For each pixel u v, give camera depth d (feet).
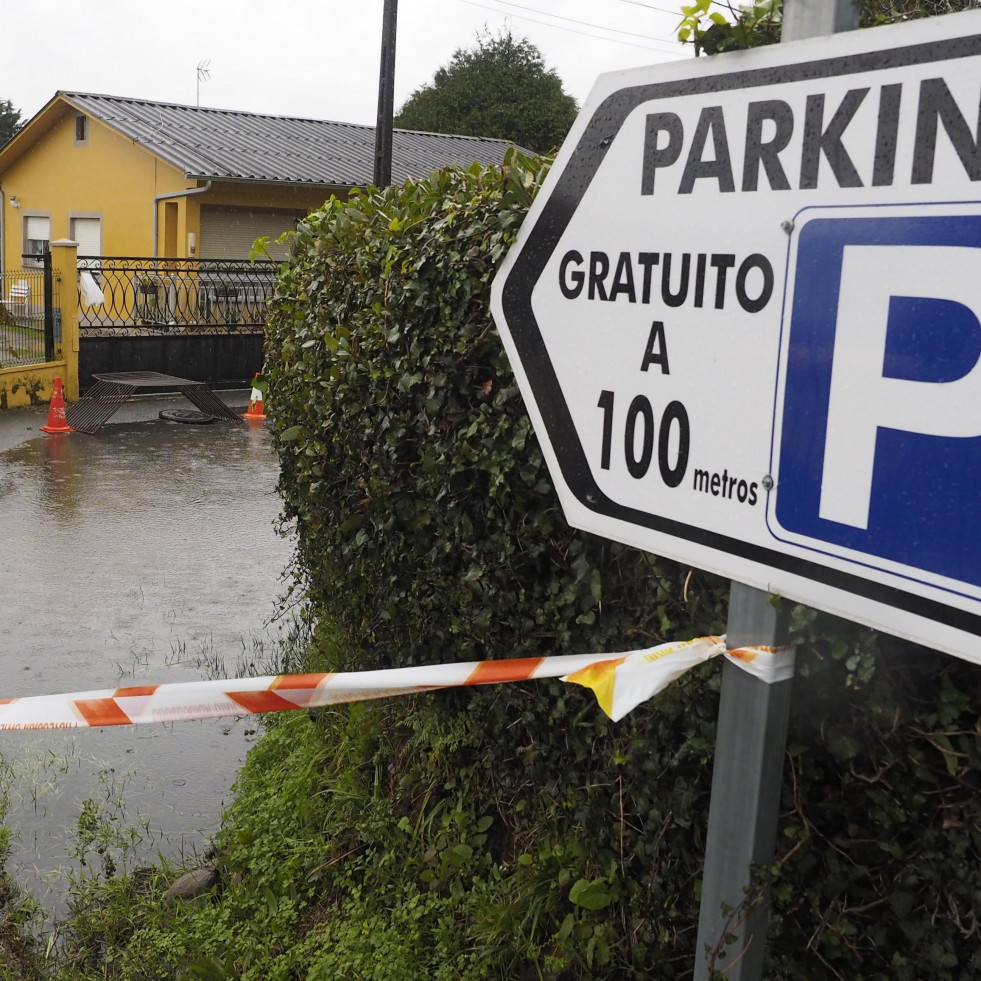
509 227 9.00
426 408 10.50
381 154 64.18
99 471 36.65
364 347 12.13
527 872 9.88
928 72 3.61
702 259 4.53
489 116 141.90
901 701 5.99
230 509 31.68
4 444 40.91
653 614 7.96
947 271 3.60
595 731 8.77
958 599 3.66
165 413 48.42
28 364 49.67
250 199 81.41
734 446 4.46
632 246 4.87
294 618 21.99
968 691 5.74
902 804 6.17
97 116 83.61
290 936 11.27
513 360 5.67
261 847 12.59
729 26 6.13
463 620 10.61
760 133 4.22
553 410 5.44
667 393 4.76
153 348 54.34
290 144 90.12
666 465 4.81
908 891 6.23
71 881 12.71
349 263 13.29
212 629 21.43
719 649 5.23
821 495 4.10
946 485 3.68
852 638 6.02
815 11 4.10
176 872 12.85
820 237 4.02
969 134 3.50
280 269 17.66
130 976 10.96
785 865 6.74
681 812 7.55
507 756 10.40
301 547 17.22
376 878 11.53
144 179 84.74
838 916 6.57
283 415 17.04
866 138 3.82
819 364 4.07
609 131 4.95
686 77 4.52
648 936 8.20
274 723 16.55
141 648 20.35
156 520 30.19
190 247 79.87
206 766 15.72
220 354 57.06
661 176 4.70
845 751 6.32
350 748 13.46
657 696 7.59
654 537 4.90
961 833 5.87
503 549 9.63
